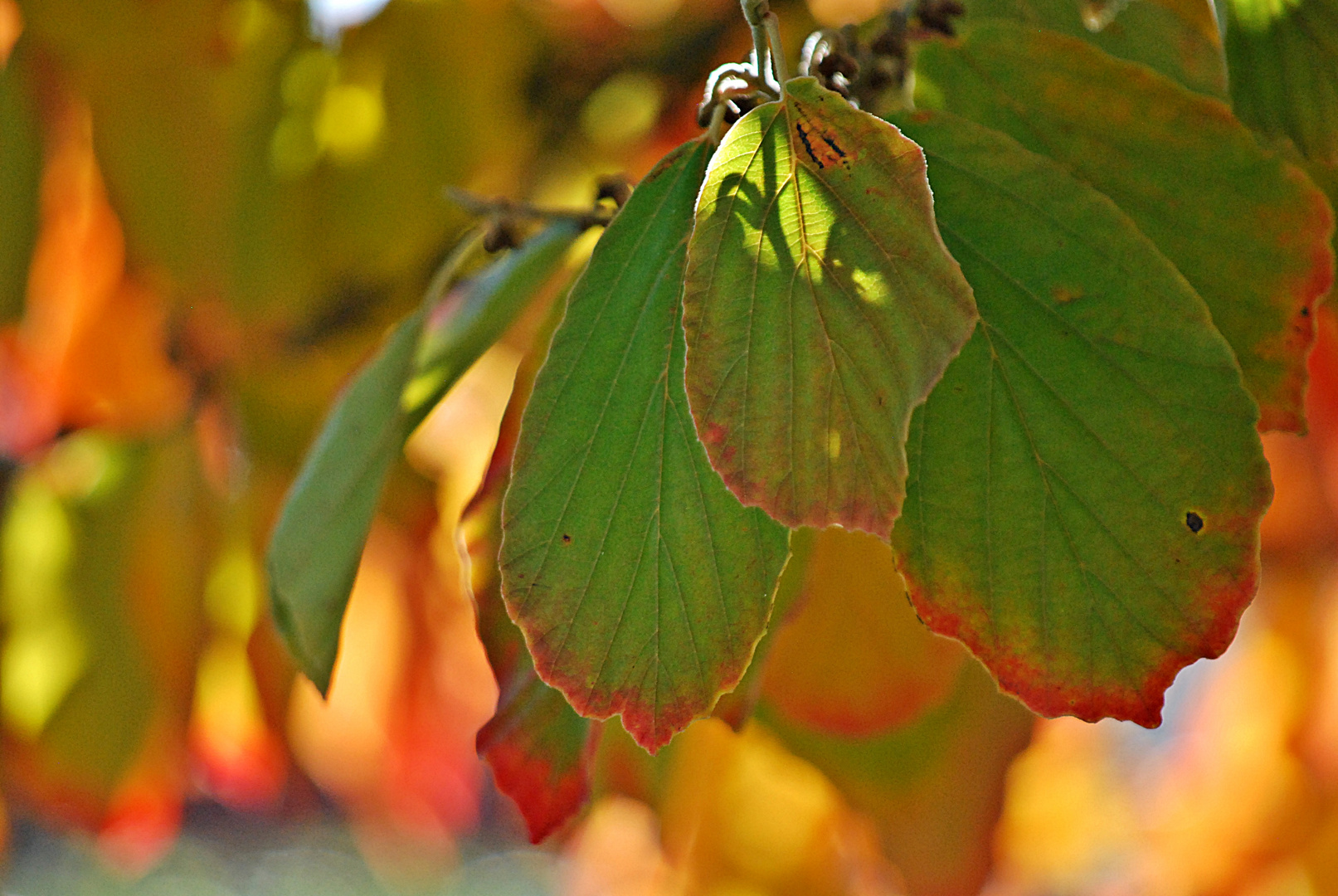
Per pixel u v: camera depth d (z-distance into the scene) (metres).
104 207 1.53
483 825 5.55
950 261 0.86
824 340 0.87
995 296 0.90
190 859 5.66
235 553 1.62
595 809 1.32
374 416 0.97
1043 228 0.90
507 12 1.56
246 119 1.47
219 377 1.58
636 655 0.88
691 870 1.32
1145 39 0.98
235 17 1.47
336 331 1.53
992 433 0.90
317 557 0.97
